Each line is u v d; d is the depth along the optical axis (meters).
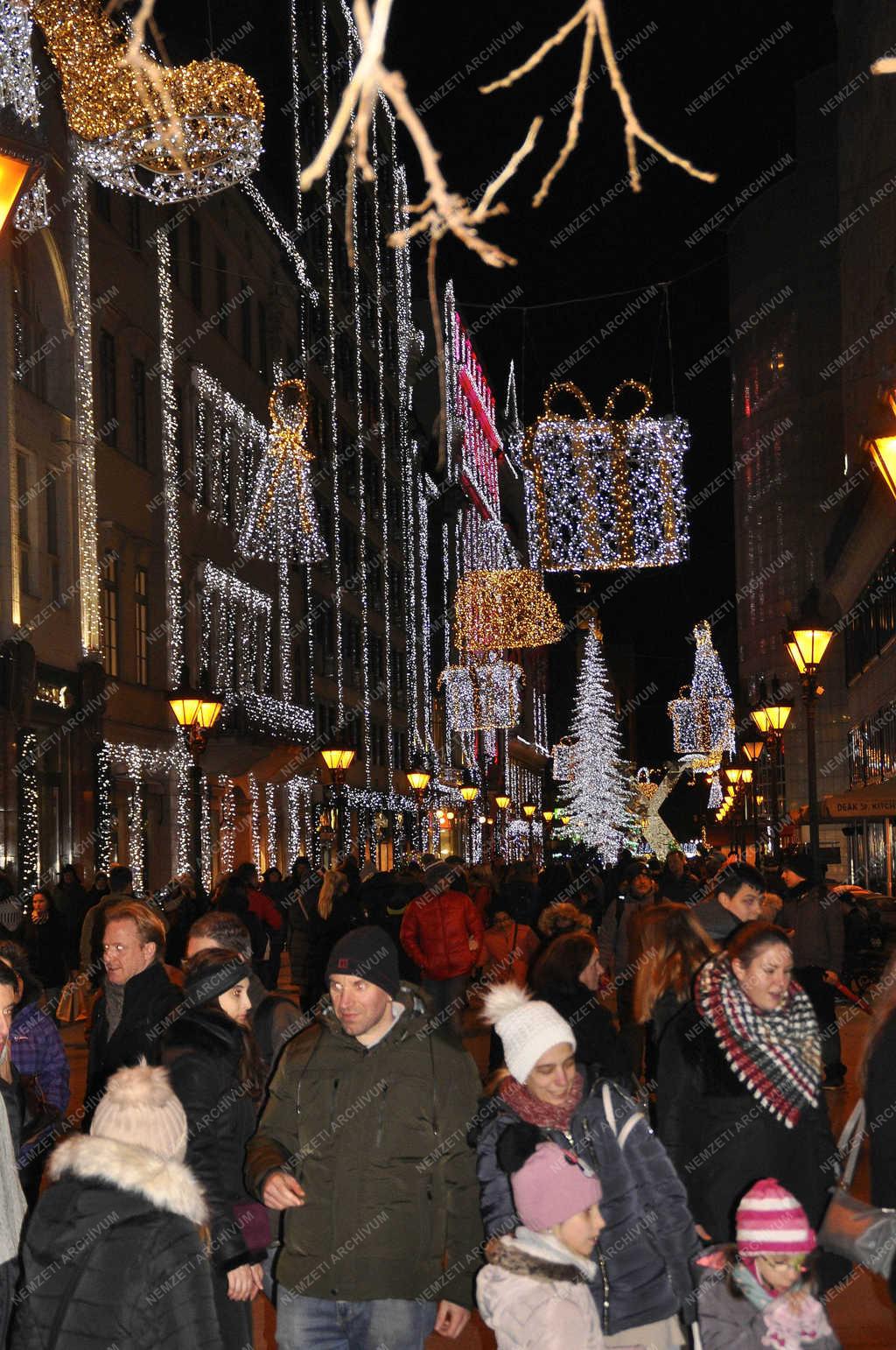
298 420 46.62
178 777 35.44
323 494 53.28
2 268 25.45
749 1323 4.56
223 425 41.06
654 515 32.09
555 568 32.44
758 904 8.95
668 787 85.25
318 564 52.69
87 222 29.86
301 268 49.53
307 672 50.56
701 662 81.94
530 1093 5.06
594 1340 4.30
